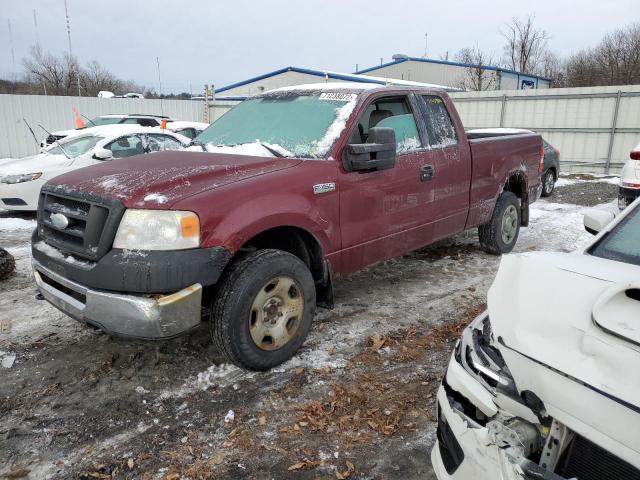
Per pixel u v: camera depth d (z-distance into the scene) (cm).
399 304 479
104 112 1920
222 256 312
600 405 154
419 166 456
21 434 293
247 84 3288
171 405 320
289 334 361
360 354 382
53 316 451
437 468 218
